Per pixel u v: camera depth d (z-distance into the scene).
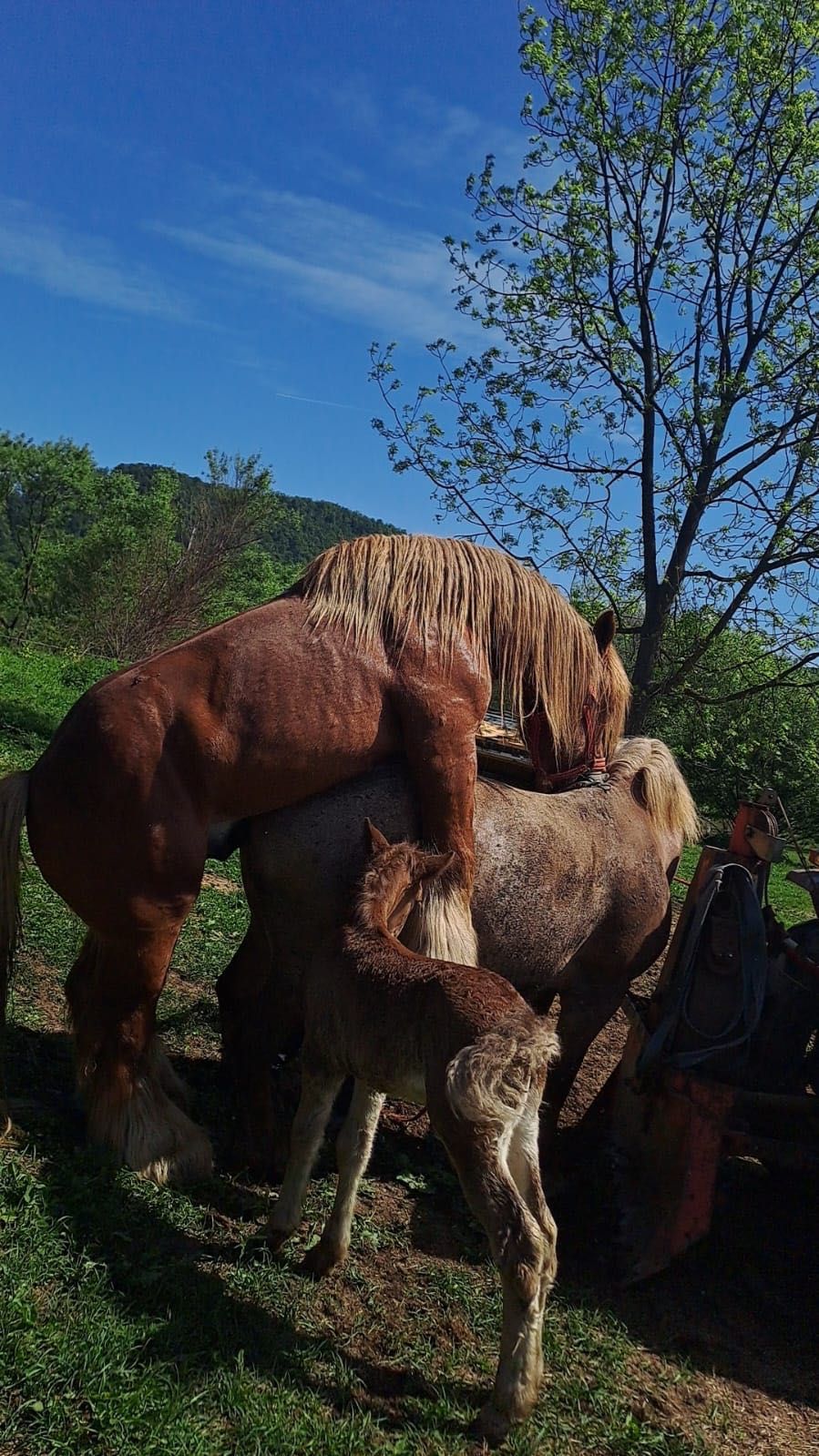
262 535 34.41
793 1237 5.01
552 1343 3.69
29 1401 2.78
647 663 13.54
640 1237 4.39
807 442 12.33
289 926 4.37
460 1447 3.10
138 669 4.07
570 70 13.29
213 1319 3.33
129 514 42.16
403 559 4.41
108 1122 4.09
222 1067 5.10
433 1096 3.32
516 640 4.65
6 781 4.16
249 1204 4.10
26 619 41.50
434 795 4.24
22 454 44.38
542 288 13.34
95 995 4.18
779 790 14.98
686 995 4.65
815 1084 4.92
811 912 12.74
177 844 3.97
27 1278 3.23
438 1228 4.33
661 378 13.44
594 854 4.86
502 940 4.64
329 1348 3.41
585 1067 6.55
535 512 13.87
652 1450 3.30
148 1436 2.79
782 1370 3.96
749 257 13.17
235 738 4.00
